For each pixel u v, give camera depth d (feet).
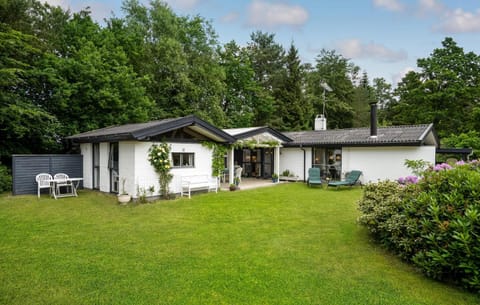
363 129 50.29
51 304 10.08
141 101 54.65
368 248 15.78
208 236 17.93
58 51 52.39
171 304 10.09
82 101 46.73
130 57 63.52
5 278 11.96
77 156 38.47
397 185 18.08
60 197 31.81
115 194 33.71
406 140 39.19
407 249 13.28
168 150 32.04
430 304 10.21
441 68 75.92
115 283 11.59
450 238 11.23
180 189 33.76
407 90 88.17
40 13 51.93
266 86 102.73
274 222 21.45
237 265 13.43
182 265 13.39
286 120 96.17
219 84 75.15
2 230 19.02
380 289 11.23
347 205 28.12
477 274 10.44
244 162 58.34
